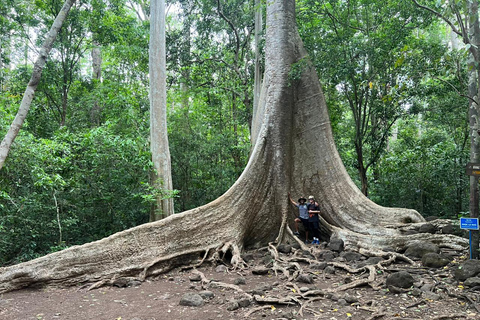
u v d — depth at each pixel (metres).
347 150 20.72
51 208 11.52
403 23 14.30
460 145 17.92
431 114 17.84
